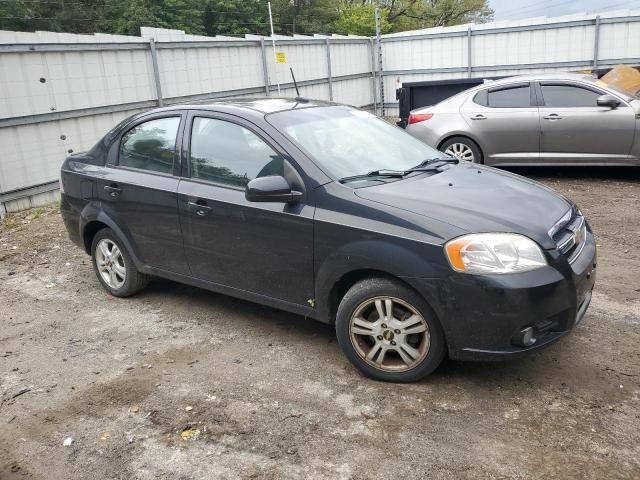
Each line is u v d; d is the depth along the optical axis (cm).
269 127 402
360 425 318
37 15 3256
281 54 1393
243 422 327
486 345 323
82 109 1020
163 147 461
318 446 303
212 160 427
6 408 356
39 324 480
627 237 628
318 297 374
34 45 923
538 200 373
